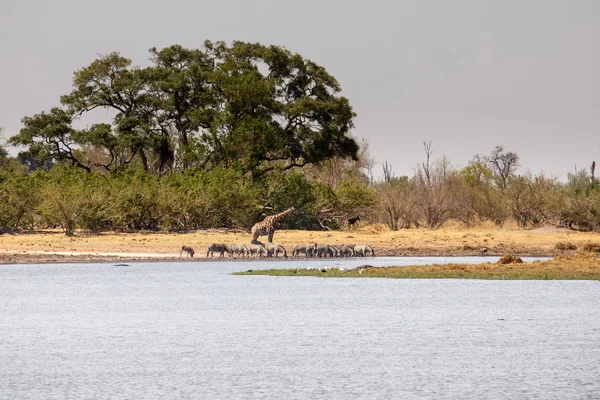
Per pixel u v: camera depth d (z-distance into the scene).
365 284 119.50
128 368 64.81
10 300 102.75
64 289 113.50
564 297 104.62
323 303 99.62
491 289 113.12
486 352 70.38
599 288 113.94
